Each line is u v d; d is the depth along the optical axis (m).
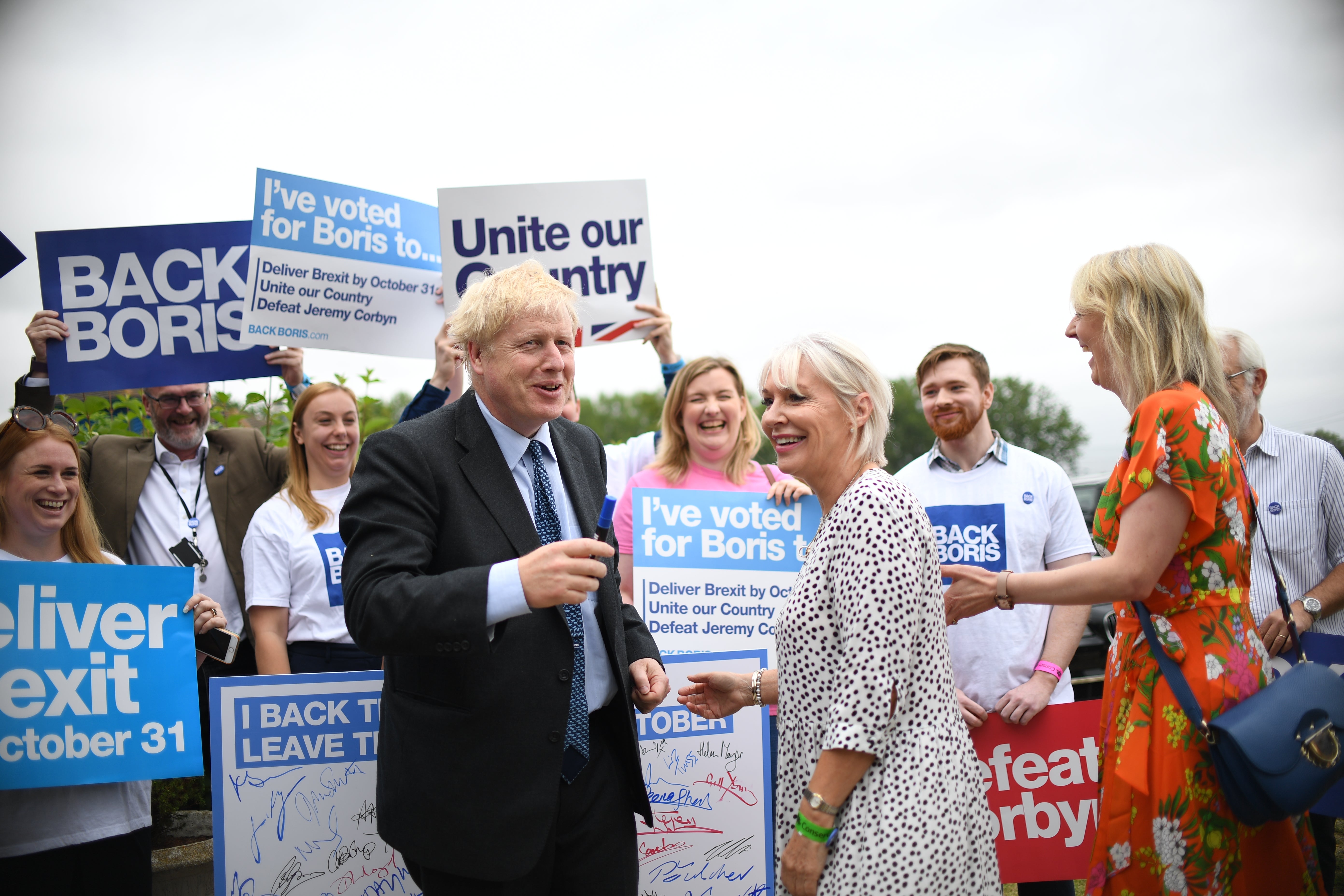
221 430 4.18
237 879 2.86
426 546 2.13
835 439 2.11
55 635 2.87
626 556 3.89
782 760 2.07
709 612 3.57
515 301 2.22
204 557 3.88
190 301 3.90
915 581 1.89
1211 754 2.07
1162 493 2.13
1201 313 2.30
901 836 1.81
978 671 3.35
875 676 1.83
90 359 3.81
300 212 3.88
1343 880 3.98
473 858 2.07
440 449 2.25
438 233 4.24
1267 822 2.07
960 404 3.53
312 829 2.92
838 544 1.95
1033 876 3.26
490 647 2.00
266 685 2.94
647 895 3.18
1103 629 5.85
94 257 3.83
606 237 4.14
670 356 4.23
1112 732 2.29
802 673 2.00
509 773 2.11
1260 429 3.66
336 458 3.79
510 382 2.21
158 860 3.79
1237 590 2.19
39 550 3.00
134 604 2.99
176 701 2.98
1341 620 3.51
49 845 2.77
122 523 3.84
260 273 3.79
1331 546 3.52
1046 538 3.46
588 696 2.36
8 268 3.66
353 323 3.99
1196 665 2.12
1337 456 3.54
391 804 2.19
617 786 2.38
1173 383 2.26
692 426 3.99
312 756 2.95
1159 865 2.13
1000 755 3.29
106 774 2.84
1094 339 2.41
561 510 2.45
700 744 3.28
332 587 3.58
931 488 3.64
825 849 1.85
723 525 3.63
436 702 2.15
